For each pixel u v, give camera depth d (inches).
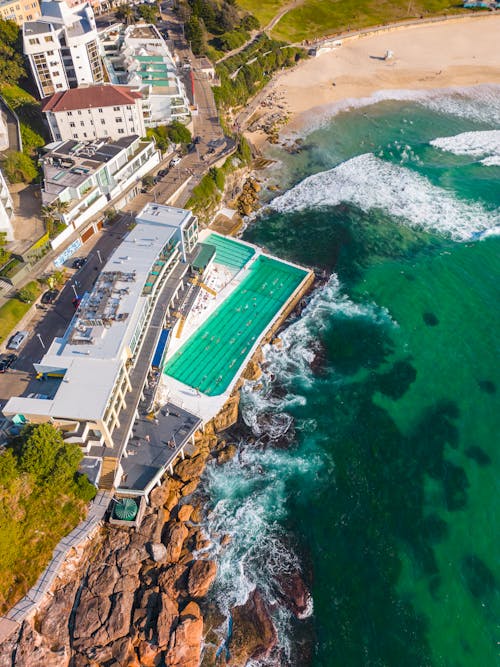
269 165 5511.8
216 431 3174.2
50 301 3528.5
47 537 2448.3
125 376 2893.7
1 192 3708.2
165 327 3449.8
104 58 5487.2
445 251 4419.3
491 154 5629.9
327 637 2406.5
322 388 3437.5
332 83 7032.5
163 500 2792.8
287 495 2906.0
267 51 7062.0
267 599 2511.1
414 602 2509.8
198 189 4527.6
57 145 4360.2
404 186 5137.8
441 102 6688.0
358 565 2640.3
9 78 4857.3
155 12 7096.5
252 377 3442.4
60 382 2856.8
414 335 3752.5
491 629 2422.5
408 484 2945.4
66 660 2225.6
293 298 3951.8
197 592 2484.0
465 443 3120.1
